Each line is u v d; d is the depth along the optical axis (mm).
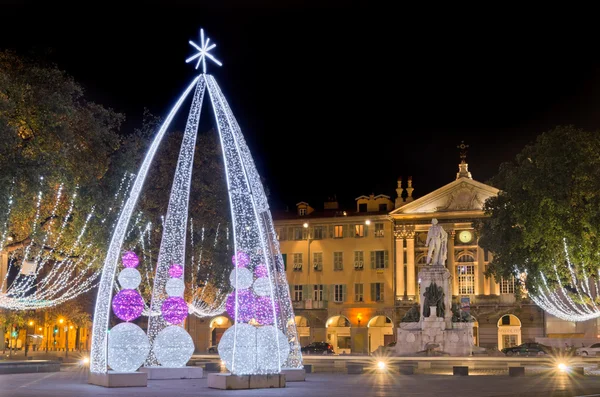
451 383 31781
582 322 96438
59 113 39625
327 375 37344
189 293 61000
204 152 60500
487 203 64812
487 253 101875
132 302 34031
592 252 50312
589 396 26016
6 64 40750
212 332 106688
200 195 60375
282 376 28500
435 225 60625
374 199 110438
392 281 104125
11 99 37750
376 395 25453
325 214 110562
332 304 106000
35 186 37375
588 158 50781
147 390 26984
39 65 41969
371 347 105438
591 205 49781
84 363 58250
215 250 60438
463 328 59250
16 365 38938
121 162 46906
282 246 109000
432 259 60750
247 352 27781
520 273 63406
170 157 58625
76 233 44688
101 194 44250
